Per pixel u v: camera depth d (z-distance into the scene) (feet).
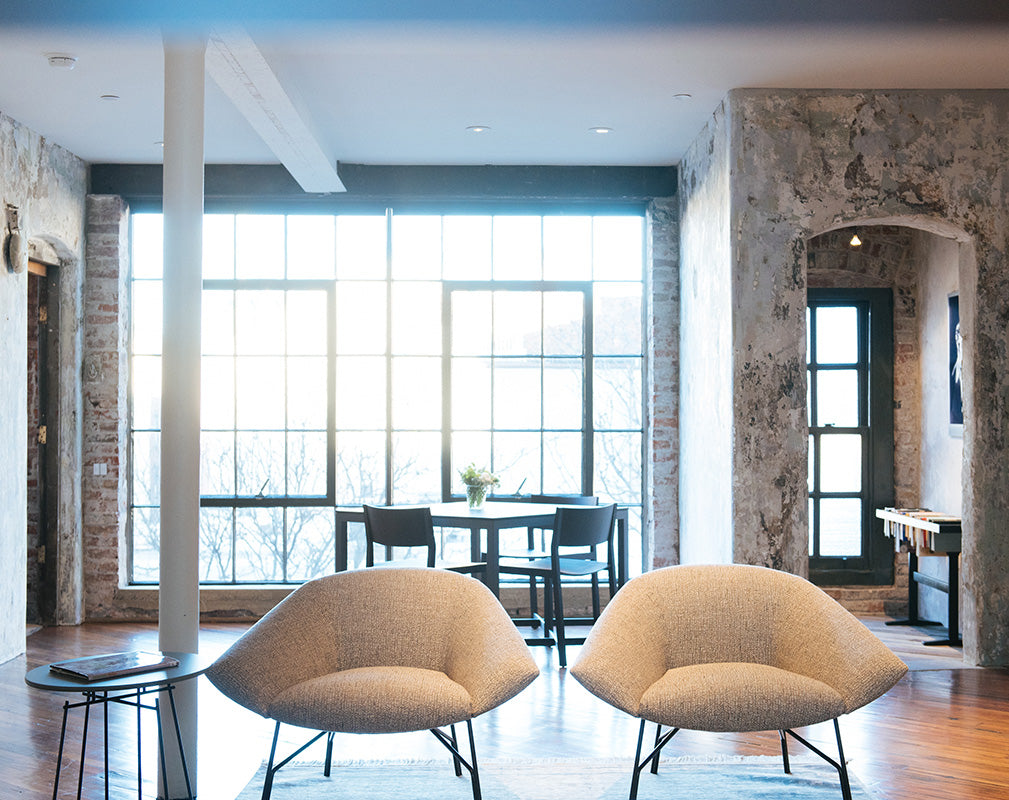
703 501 21.70
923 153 19.11
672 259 24.86
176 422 12.51
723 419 19.72
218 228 25.61
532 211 25.61
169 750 12.30
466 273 25.73
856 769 13.43
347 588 12.83
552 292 25.76
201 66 12.70
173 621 12.45
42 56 16.72
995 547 19.35
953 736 14.90
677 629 12.73
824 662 11.92
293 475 25.54
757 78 18.24
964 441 19.70
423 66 17.33
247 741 14.73
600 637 11.84
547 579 21.98
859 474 26.13
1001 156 19.19
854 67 17.57
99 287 24.64
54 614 23.89
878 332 25.93
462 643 12.14
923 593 25.25
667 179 24.76
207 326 25.57
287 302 25.61
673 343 24.86
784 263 18.93
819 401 26.17
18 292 20.66
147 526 25.34
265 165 24.48
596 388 25.79
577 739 14.87
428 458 25.70
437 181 24.44
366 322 25.68
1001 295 19.30
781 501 18.80
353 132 21.67
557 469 25.76
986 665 19.35
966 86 18.92
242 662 11.36
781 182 18.94
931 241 24.90
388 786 12.80
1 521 19.86
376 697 10.93
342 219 25.68
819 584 25.82
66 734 14.92
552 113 20.38
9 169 20.45
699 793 12.48
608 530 20.92
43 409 23.99
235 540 25.43
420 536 20.08
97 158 24.17
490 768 13.50
